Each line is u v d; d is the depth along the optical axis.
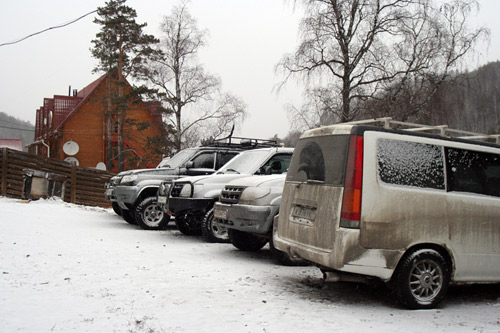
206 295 5.09
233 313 4.46
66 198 17.28
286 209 5.76
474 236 5.15
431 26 19.55
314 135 5.54
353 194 4.73
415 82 19.52
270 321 4.25
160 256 7.35
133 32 32.31
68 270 6.09
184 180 9.12
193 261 7.03
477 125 18.66
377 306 4.97
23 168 16.83
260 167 8.97
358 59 20.14
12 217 11.34
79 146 39.97
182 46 32.84
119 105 31.92
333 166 5.03
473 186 5.29
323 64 20.48
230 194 7.61
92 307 4.50
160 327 3.96
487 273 5.21
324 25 20.22
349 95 20.09
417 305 4.86
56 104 43.22
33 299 4.70
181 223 10.10
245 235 8.15
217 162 11.48
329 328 4.13
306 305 4.86
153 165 34.03
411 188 4.94
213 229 8.95
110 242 8.57
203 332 3.88
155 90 31.78
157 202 10.16
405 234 4.81
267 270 6.59
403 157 5.00
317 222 5.04
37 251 7.25
